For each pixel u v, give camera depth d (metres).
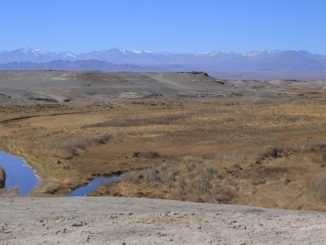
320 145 36.81
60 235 11.86
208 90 129.75
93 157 39.56
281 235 11.53
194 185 27.30
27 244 11.07
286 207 23.42
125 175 32.38
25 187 30.09
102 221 13.50
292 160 33.59
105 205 17.33
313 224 12.98
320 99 104.50
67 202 18.14
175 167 31.98
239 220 13.59
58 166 36.16
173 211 15.71
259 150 36.12
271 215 14.89
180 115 69.69
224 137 47.03
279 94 123.00
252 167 31.56
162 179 29.44
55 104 92.50
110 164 36.50
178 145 44.00
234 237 11.36
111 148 43.59
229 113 72.56
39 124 62.91
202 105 90.00
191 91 125.06
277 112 72.75
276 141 43.84
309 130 52.34
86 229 12.41
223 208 17.08
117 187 29.00
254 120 62.38
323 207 22.94
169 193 26.78
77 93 111.81
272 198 24.91
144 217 14.02
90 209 16.22
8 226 13.00
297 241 10.92
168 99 107.12
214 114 71.00
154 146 44.00
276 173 29.94
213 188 26.97
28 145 45.84
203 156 37.53
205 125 57.78
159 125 59.06
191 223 13.03
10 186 30.31
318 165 31.52
